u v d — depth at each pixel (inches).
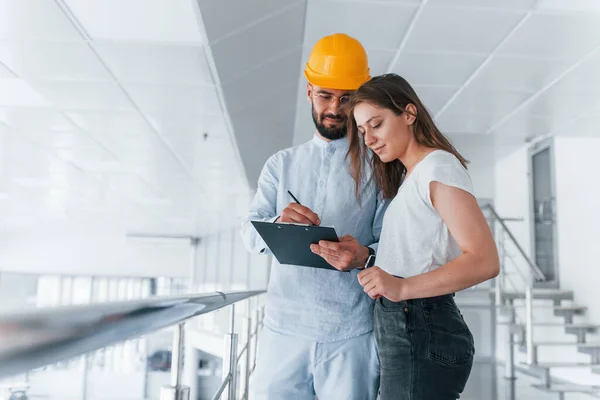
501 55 147.7
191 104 161.3
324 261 54.4
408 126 47.4
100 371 521.3
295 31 133.3
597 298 215.2
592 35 134.7
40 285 489.1
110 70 139.2
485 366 240.1
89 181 274.8
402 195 47.4
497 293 233.9
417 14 127.0
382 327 47.2
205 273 466.3
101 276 471.2
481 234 41.6
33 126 185.5
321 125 62.1
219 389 53.3
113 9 108.0
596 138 221.8
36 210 370.9
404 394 44.9
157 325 25.7
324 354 59.2
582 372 210.8
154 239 467.5
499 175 292.7
